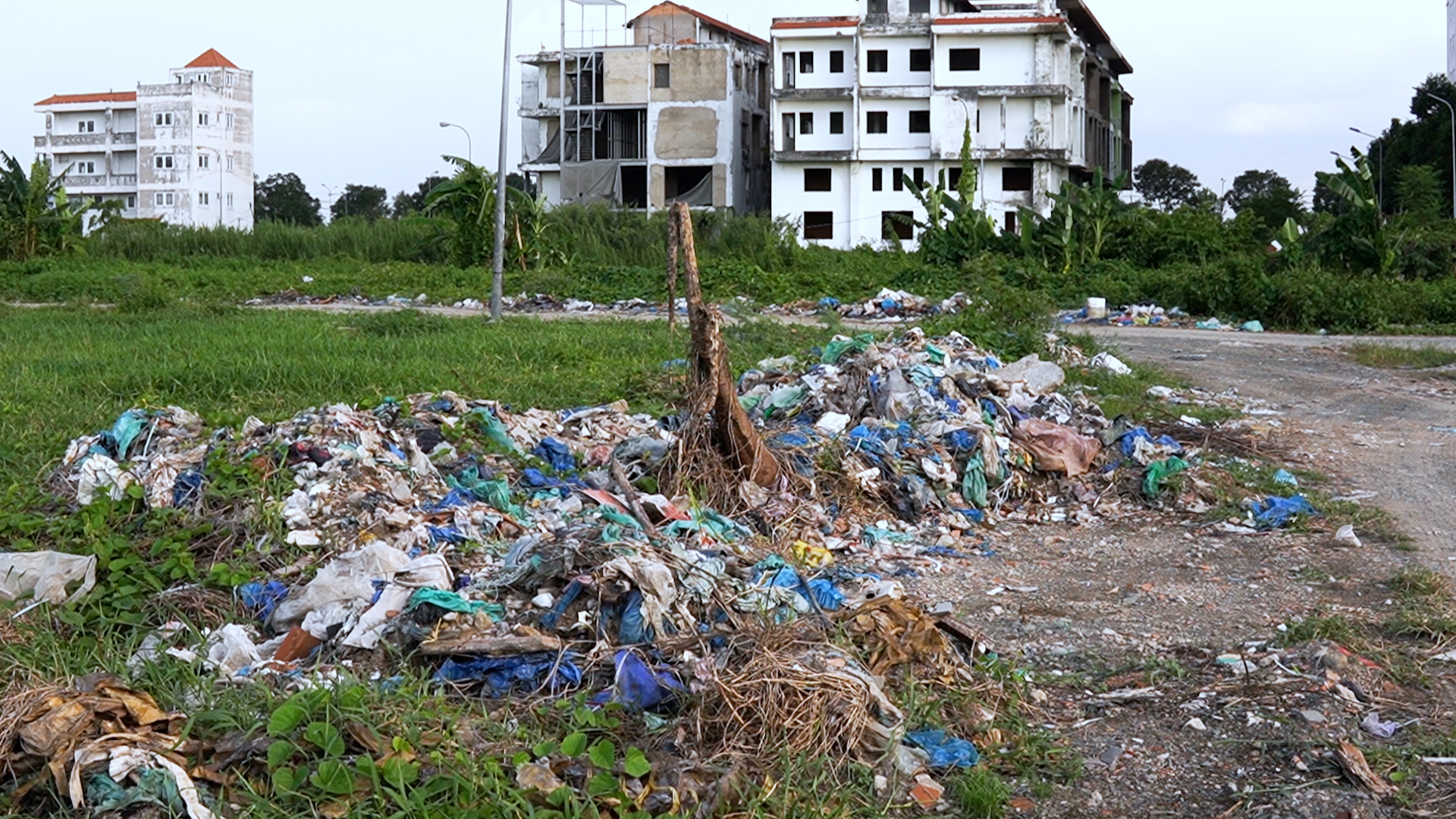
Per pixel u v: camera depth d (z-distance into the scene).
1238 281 24.67
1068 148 50.91
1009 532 8.69
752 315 18.33
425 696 4.93
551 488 8.25
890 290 26.39
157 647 5.50
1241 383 15.28
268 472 7.34
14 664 5.23
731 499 8.26
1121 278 28.56
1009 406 10.71
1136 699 5.56
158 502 7.21
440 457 8.47
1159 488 9.33
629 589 5.53
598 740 4.66
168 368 13.41
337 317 21.42
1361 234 29.23
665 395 12.47
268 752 4.33
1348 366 17.11
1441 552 7.85
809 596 5.95
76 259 39.06
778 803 4.41
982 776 4.71
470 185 36.53
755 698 4.84
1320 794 4.64
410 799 4.14
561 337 17.69
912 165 52.50
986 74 50.84
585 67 57.62
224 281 33.06
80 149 78.50
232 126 79.94
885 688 5.26
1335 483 9.80
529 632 5.41
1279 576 7.41
